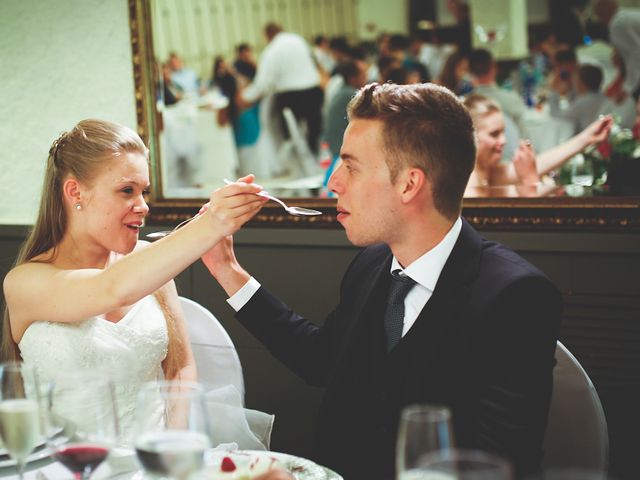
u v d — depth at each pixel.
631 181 2.57
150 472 1.14
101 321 1.99
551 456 1.71
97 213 1.94
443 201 1.62
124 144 1.95
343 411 1.71
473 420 1.54
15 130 3.10
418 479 0.92
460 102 1.63
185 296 2.88
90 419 1.22
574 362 1.72
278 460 1.40
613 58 3.65
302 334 1.94
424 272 1.65
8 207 3.13
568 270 2.48
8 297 1.97
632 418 2.45
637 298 2.42
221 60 4.83
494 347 1.55
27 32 3.04
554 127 3.32
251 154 4.48
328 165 4.35
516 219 2.51
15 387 1.28
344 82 4.94
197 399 1.15
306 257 2.73
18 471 1.33
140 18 2.89
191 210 2.88
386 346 1.68
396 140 1.59
